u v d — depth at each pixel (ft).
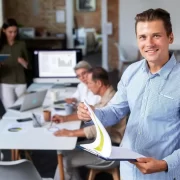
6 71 15.70
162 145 5.45
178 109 5.32
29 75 16.39
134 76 5.77
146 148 5.52
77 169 11.49
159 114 5.38
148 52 5.30
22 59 15.37
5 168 7.29
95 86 10.35
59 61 15.64
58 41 28.50
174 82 5.36
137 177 5.73
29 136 9.86
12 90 15.89
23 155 13.51
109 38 29.99
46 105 13.07
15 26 15.37
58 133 9.91
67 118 11.07
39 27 28.58
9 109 12.46
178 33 28.96
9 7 28.22
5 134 10.02
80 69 12.71
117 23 29.63
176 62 5.48
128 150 5.38
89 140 10.63
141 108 5.55
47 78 15.81
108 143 5.04
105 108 6.18
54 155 14.46
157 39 5.23
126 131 5.80
